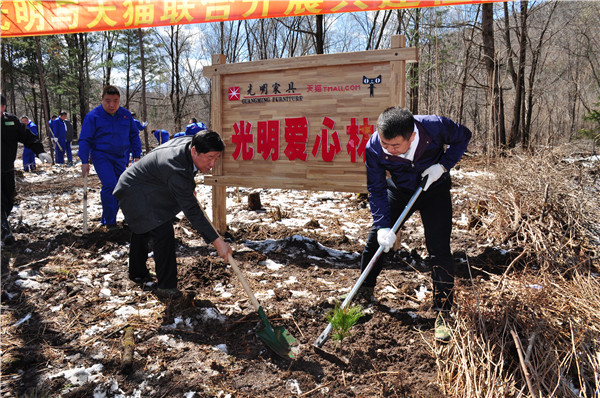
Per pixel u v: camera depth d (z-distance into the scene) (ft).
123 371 8.14
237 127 16.12
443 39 62.54
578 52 92.17
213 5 11.22
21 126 15.28
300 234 16.34
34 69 90.79
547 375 7.75
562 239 13.64
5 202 15.35
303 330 9.80
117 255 14.16
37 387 7.63
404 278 12.75
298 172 15.30
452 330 8.98
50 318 10.09
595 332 8.59
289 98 15.15
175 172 9.74
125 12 11.21
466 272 13.23
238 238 16.43
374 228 10.64
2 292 11.23
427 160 9.48
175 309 10.34
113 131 16.66
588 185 17.39
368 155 9.55
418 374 8.32
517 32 55.98
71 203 22.61
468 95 78.74
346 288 12.06
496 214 16.90
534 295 9.62
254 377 8.16
